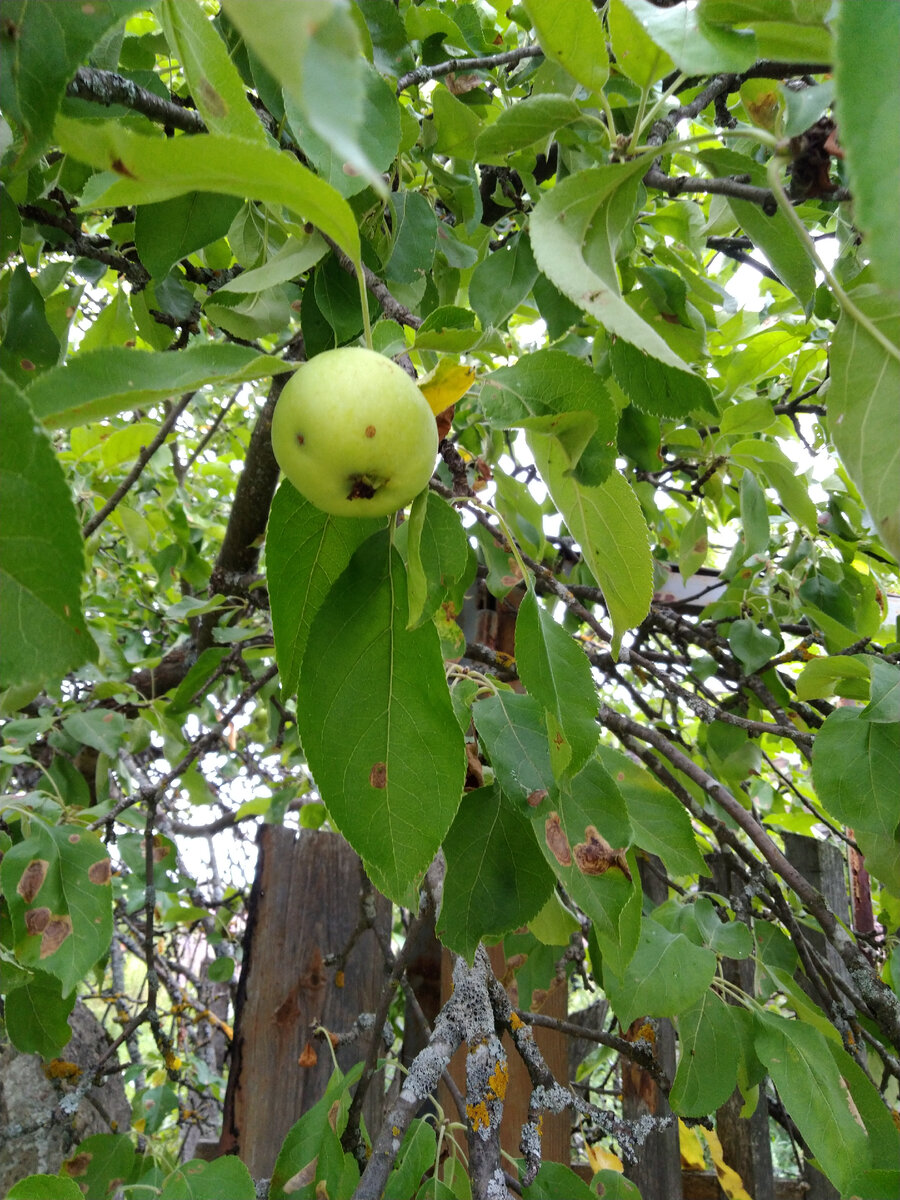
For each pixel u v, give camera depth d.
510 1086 0.62
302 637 0.32
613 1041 0.49
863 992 0.47
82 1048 0.87
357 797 0.29
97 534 0.78
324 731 0.30
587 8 0.29
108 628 0.94
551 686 0.34
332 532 0.32
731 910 0.54
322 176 0.32
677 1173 0.62
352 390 0.26
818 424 0.73
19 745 0.67
